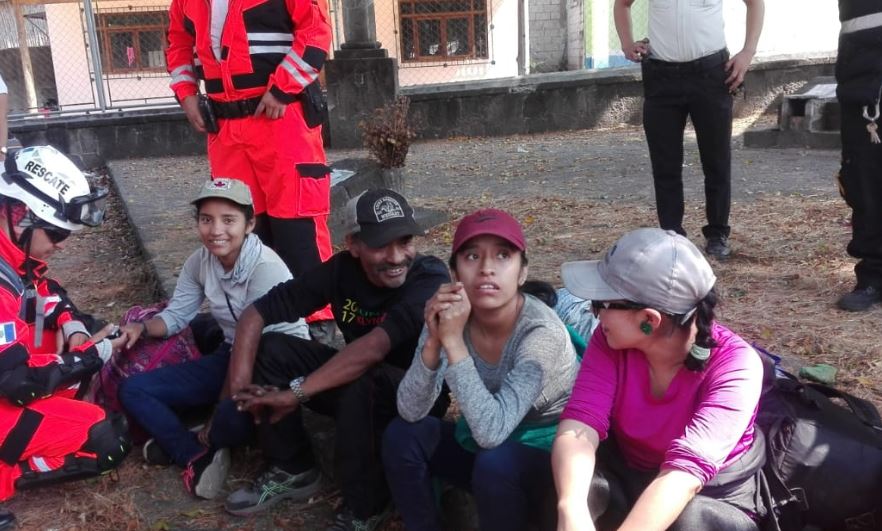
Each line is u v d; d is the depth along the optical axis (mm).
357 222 3111
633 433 2465
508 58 17359
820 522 2580
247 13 4094
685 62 5289
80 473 3305
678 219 5672
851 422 2605
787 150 10562
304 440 3291
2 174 3254
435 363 2633
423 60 17141
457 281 2621
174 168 11750
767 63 14141
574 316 3324
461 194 8742
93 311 5977
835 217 6625
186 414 3912
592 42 17344
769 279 5137
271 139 4180
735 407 2260
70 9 15508
